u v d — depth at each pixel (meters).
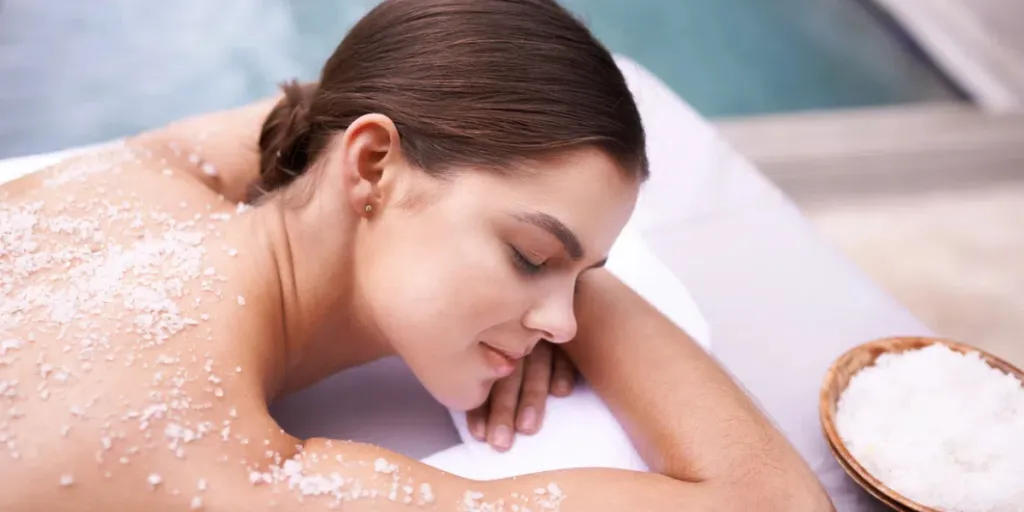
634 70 1.63
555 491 0.83
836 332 1.18
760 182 1.42
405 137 0.85
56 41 2.30
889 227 2.10
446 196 0.83
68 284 0.85
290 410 1.07
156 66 2.27
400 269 0.86
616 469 0.87
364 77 0.89
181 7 2.46
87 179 0.99
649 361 0.98
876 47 2.71
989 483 0.88
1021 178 2.26
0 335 0.79
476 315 0.86
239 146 1.16
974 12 2.58
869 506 0.97
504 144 0.82
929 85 2.58
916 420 0.96
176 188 1.00
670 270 1.25
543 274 0.87
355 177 0.87
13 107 2.10
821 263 1.28
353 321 0.97
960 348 1.04
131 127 2.09
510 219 0.82
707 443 0.90
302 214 0.92
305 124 0.94
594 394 1.05
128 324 0.81
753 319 1.19
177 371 0.79
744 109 2.46
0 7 2.36
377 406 1.09
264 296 0.90
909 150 2.32
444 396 0.95
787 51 2.68
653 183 1.41
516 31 0.85
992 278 1.97
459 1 0.88
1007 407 0.96
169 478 0.75
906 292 1.92
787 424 1.06
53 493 0.73
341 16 2.49
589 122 0.82
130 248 0.90
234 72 2.28
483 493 0.82
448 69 0.85
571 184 0.82
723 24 2.77
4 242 0.89
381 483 0.79
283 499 0.77
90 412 0.75
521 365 1.06
